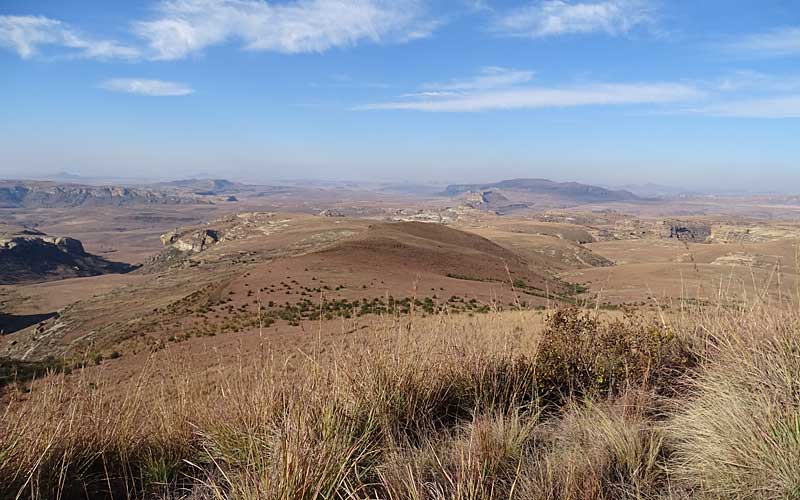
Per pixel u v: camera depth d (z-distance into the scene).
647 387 4.36
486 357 4.81
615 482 3.07
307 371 4.18
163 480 3.66
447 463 3.26
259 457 3.16
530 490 2.85
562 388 4.73
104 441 3.83
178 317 38.19
